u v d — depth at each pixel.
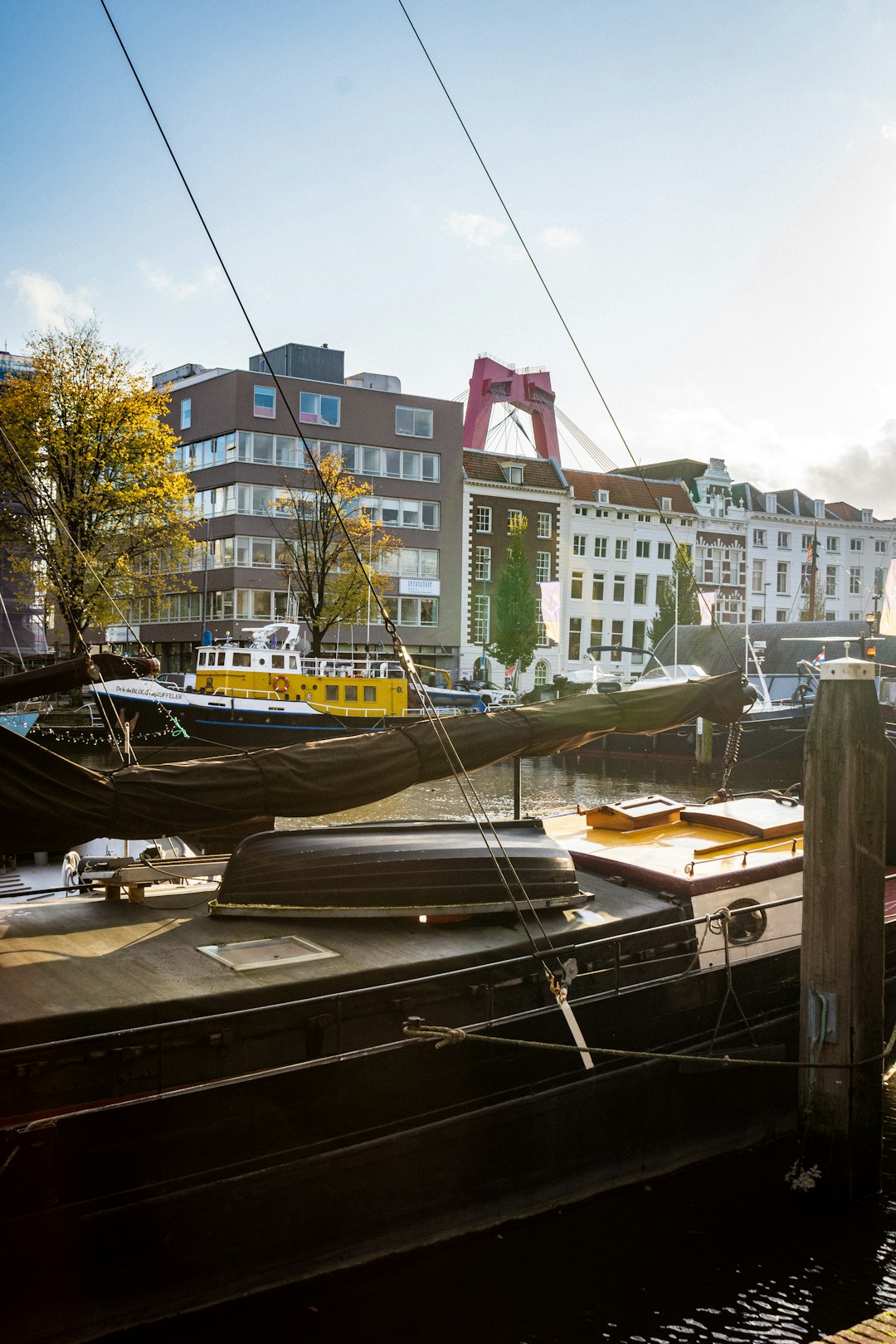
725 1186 7.55
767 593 75.62
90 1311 5.29
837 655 41.28
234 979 6.07
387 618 7.44
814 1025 7.36
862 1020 7.31
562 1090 7.03
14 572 34.16
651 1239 6.84
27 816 5.97
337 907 7.01
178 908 7.38
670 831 9.70
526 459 63.03
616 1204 7.23
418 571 55.06
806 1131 7.43
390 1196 6.28
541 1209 6.96
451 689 48.97
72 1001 5.63
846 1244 6.84
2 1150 5.07
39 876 10.64
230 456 49.12
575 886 7.58
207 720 33.06
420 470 55.03
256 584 49.03
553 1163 7.02
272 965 6.30
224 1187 5.67
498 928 7.25
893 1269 6.60
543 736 8.05
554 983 6.88
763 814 9.84
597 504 64.25
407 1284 6.22
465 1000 6.72
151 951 6.47
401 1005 6.42
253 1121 5.82
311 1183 5.97
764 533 75.38
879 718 7.34
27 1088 5.25
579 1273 6.45
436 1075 6.55
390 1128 6.35
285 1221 5.88
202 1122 5.66
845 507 83.62
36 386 33.69
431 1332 5.85
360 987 6.31
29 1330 5.13
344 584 45.09
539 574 61.81
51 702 37.97
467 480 58.09
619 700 8.76
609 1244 6.75
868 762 7.26
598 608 65.31
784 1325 6.08
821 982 7.33
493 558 59.72
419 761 7.41
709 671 45.12
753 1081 8.16
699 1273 6.49
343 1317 5.90
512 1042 6.25
